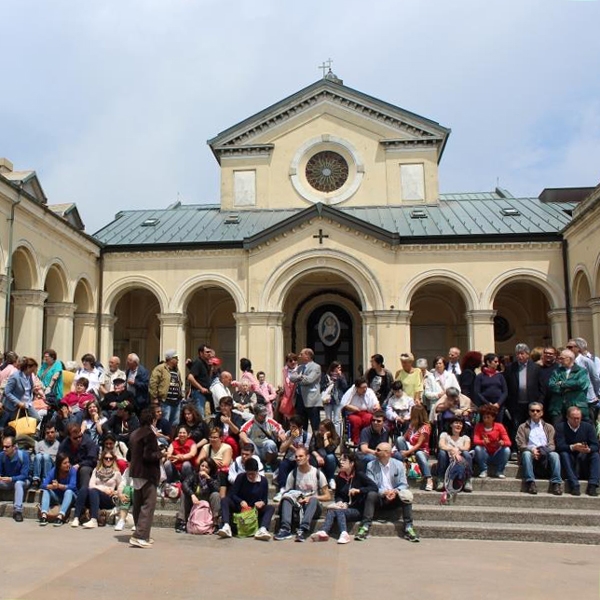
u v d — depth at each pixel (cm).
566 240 2294
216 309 2894
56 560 782
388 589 684
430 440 1290
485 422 1162
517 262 2325
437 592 673
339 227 2339
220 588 679
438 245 2336
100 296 2453
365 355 2298
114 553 828
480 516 1016
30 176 2253
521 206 2728
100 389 1391
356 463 994
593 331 2044
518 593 673
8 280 1753
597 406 1205
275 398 1559
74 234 2200
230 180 2864
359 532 947
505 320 2812
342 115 2845
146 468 888
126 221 2769
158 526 1031
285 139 2864
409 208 2725
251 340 2333
